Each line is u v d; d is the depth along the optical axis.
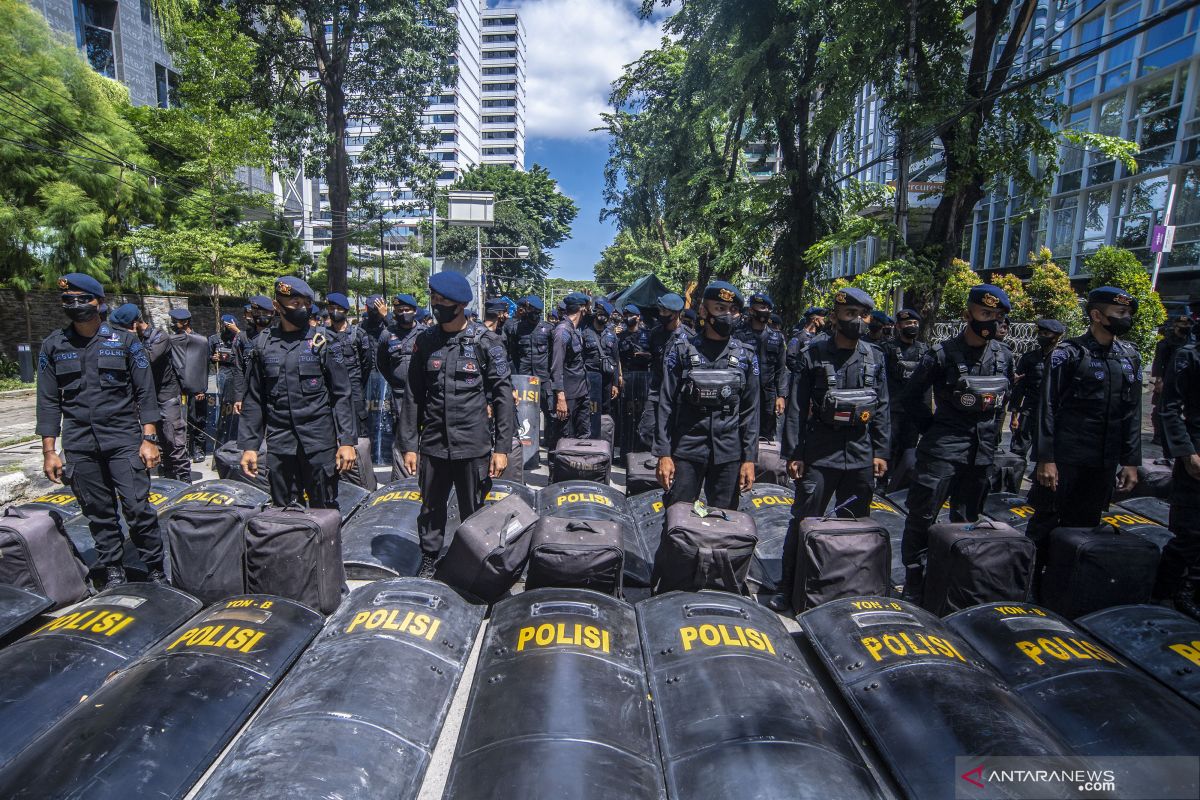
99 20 29.52
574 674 3.07
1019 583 3.88
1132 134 18.50
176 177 22.28
